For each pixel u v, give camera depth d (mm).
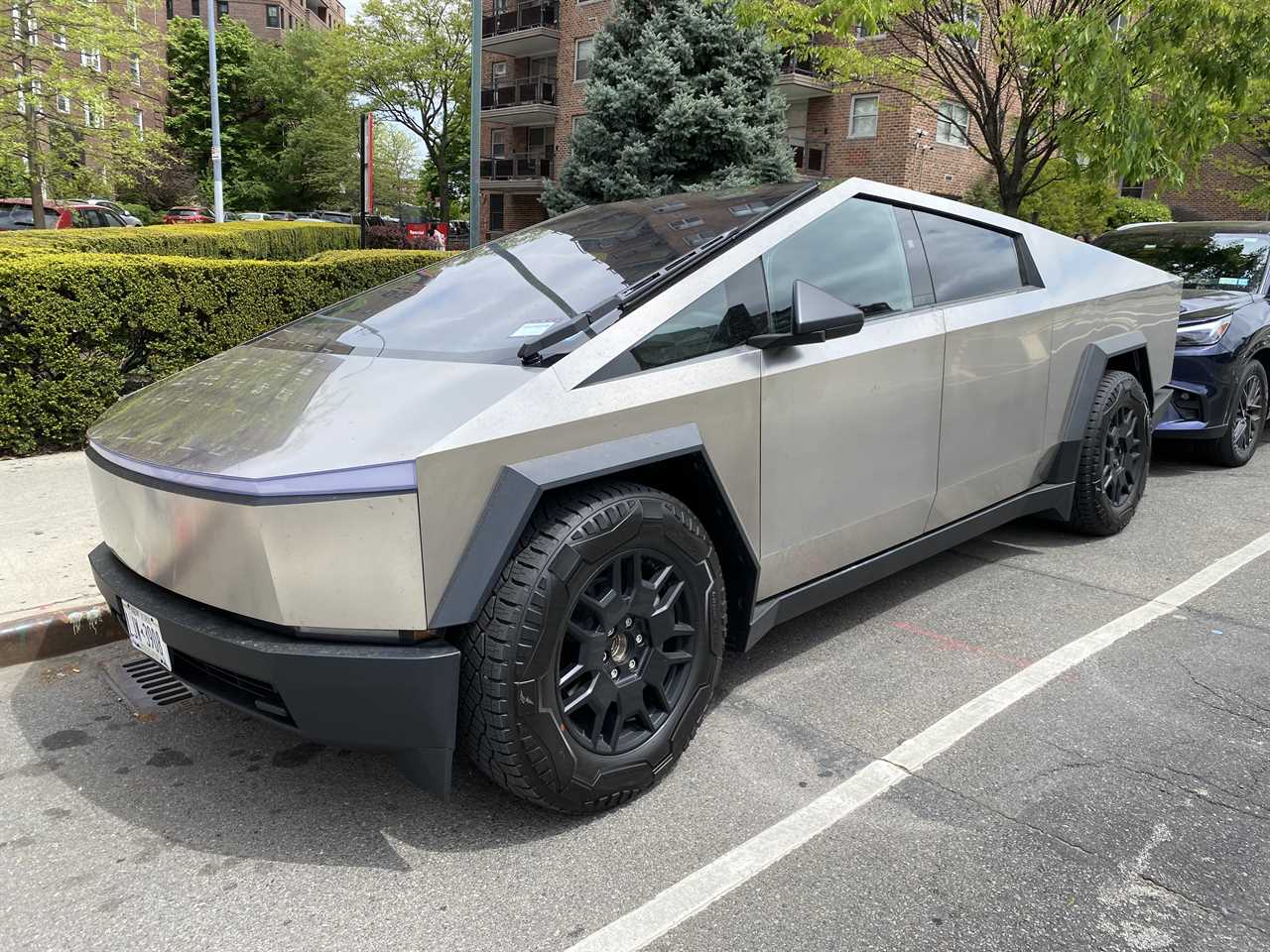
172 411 2764
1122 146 8641
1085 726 3020
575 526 2342
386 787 2744
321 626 2199
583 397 2461
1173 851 2389
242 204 59125
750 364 2846
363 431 2279
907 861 2363
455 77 42438
